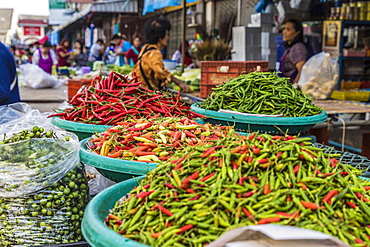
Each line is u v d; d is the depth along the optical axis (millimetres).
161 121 2875
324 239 1307
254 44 6836
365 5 7191
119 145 2598
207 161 1814
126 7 12188
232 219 1570
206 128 2754
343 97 5898
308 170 1756
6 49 4383
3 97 4188
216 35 8266
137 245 1477
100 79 3773
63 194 2342
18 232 2254
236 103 3738
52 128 2893
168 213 1656
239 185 1647
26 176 2254
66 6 19938
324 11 7750
